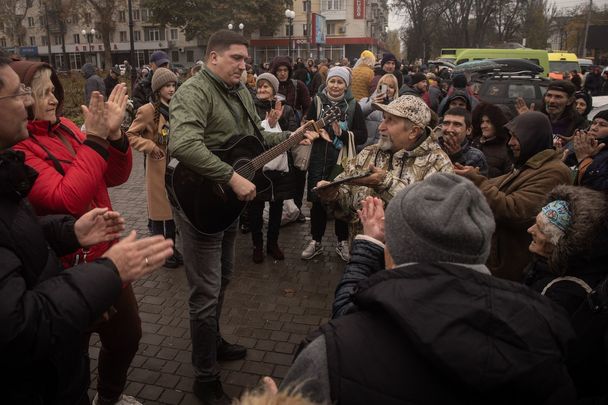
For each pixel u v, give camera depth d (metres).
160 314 3.90
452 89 8.62
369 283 1.18
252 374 3.18
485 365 1.00
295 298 4.23
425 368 1.07
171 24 47.34
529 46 50.72
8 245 1.34
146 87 6.77
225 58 2.67
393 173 2.72
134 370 3.17
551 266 1.92
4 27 51.81
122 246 1.49
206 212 2.70
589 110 6.27
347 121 5.02
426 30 46.19
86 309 1.36
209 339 2.82
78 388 1.63
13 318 1.22
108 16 46.16
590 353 1.76
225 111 2.78
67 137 2.24
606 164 3.43
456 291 1.09
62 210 1.86
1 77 1.53
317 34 42.22
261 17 47.72
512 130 2.76
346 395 1.06
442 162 2.71
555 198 2.00
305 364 1.13
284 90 7.23
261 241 4.88
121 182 2.37
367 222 1.81
